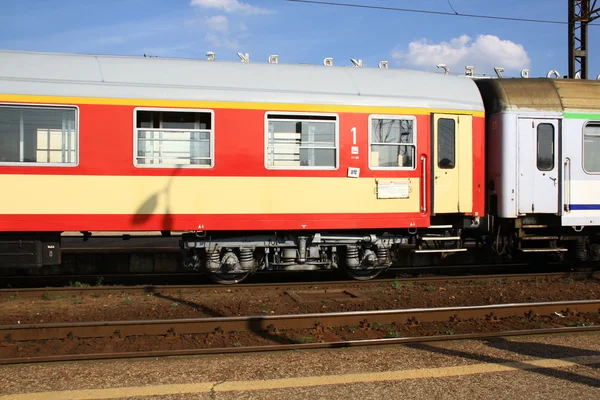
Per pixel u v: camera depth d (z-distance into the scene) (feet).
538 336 18.13
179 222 24.26
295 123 25.52
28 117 23.03
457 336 17.67
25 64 23.39
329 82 26.18
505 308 20.72
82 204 23.40
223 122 24.62
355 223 26.04
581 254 31.32
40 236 24.03
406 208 26.68
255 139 24.94
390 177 26.43
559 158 28.71
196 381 13.96
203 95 24.41
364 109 26.07
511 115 28.22
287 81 25.67
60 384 13.73
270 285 26.53
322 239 26.71
